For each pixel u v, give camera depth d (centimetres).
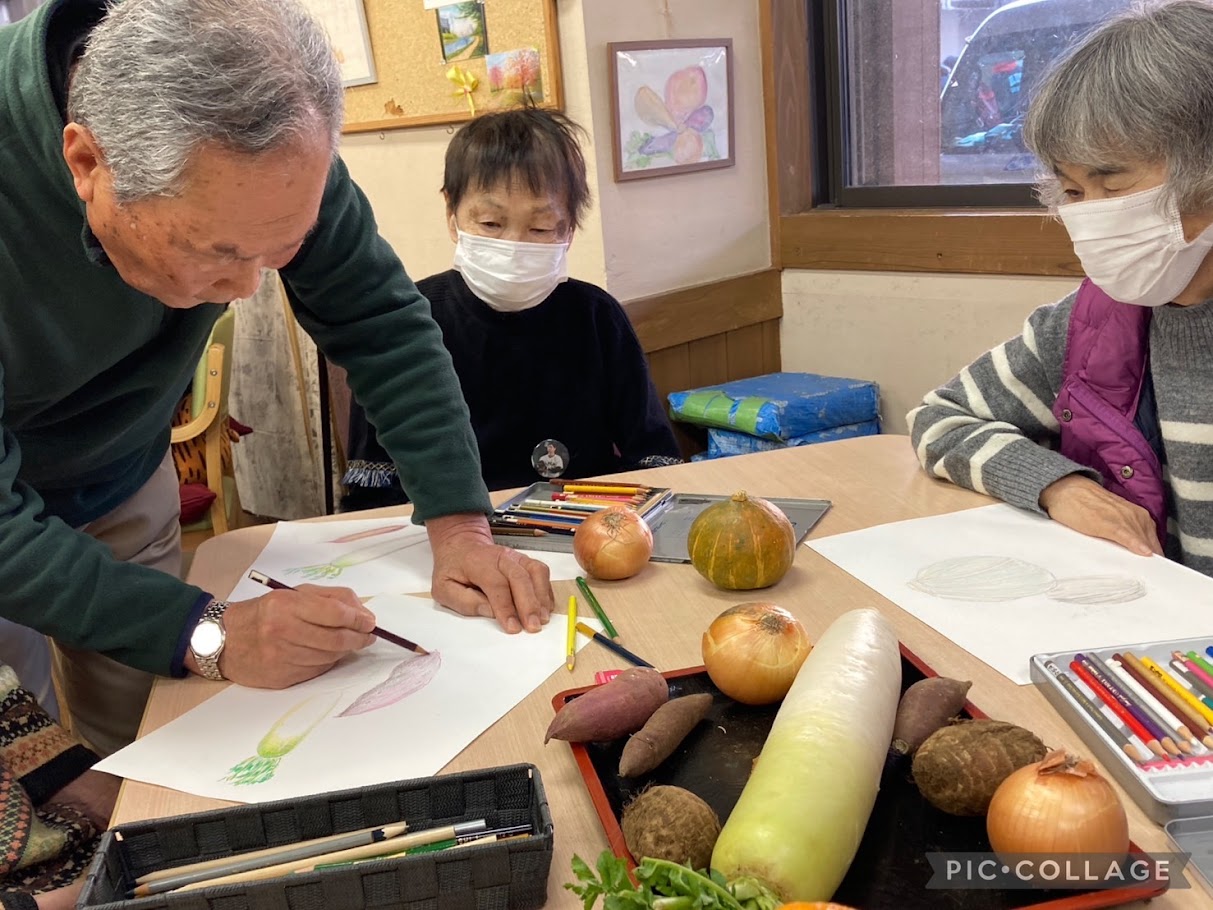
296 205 73
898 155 253
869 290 250
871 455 138
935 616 90
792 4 249
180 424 248
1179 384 110
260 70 68
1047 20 217
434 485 113
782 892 52
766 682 74
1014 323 224
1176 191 94
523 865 58
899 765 67
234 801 71
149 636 88
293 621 86
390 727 79
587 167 227
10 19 322
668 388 256
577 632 93
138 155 68
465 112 252
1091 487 110
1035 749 60
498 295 170
